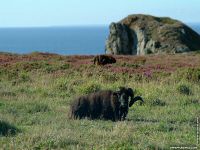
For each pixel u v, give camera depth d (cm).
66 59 13650
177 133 4469
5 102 6625
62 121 5228
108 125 4953
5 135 4197
